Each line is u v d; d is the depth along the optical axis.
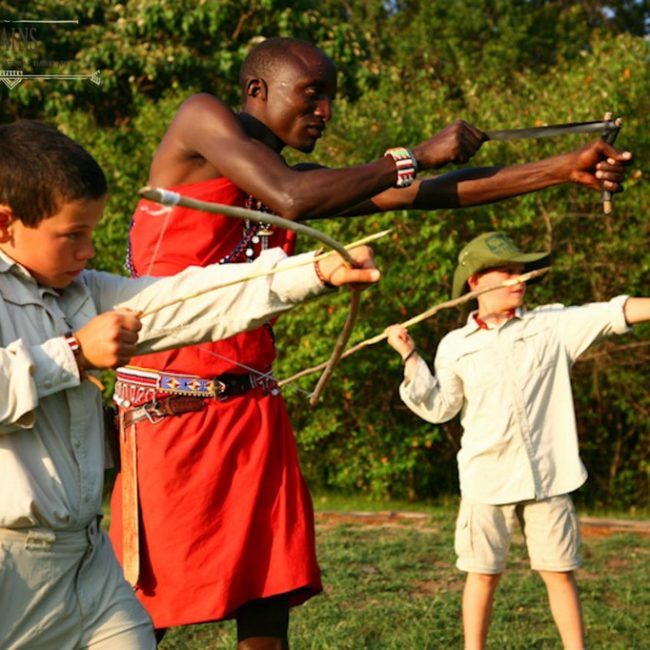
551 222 10.61
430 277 10.16
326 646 5.13
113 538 3.60
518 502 4.77
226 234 3.50
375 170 3.13
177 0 14.08
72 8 14.02
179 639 5.38
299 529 3.48
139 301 2.70
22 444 2.52
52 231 2.48
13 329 2.52
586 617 5.60
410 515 8.80
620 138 10.67
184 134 3.34
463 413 4.99
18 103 14.27
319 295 2.55
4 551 2.50
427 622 5.52
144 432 3.48
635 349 10.69
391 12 23.22
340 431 10.95
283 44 3.61
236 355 3.47
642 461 10.91
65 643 2.60
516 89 12.53
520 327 4.93
